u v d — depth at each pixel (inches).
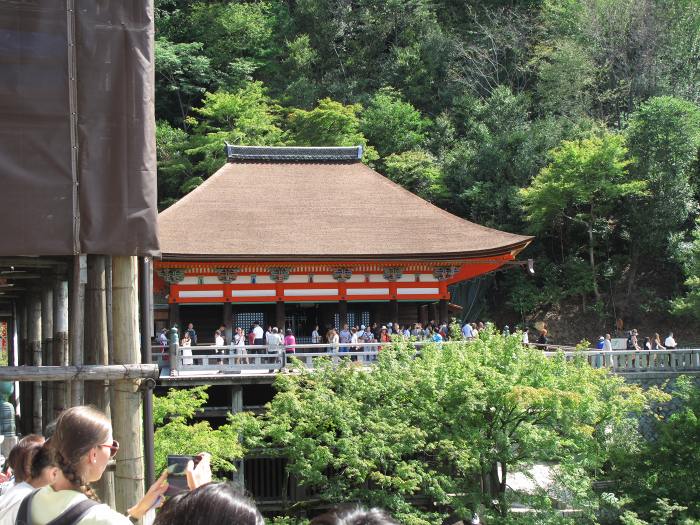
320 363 809.5
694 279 1520.7
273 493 894.4
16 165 411.5
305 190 1322.6
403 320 1331.2
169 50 2148.1
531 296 1902.1
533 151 1978.3
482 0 2610.7
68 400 530.0
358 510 132.3
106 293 463.5
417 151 2070.6
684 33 2167.8
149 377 436.8
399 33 2536.9
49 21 416.5
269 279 1174.3
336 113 1978.3
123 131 426.9
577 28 2262.6
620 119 2064.5
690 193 1851.6
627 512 762.2
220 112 1975.9
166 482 198.7
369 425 732.7
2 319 1085.8
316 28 2450.8
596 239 1979.6
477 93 2359.7
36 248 414.0
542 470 936.3
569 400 754.2
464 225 1267.2
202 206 1246.3
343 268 1189.7
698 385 1024.9
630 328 1849.2
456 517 769.6
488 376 763.4
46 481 218.7
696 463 846.5
